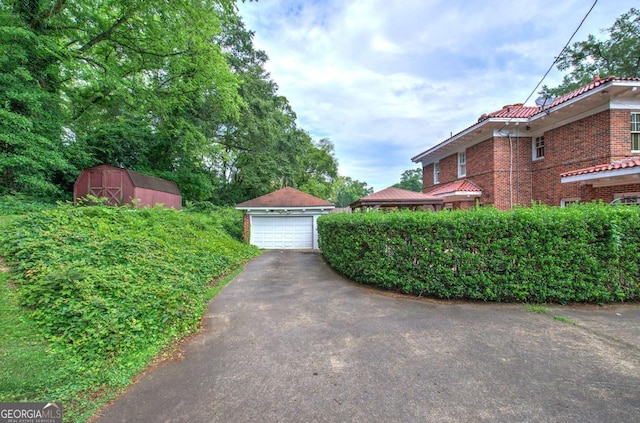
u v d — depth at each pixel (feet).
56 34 35.81
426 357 10.50
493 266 16.83
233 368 10.09
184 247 26.71
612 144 31.50
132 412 7.75
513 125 41.60
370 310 16.06
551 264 16.24
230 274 27.04
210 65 47.24
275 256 40.32
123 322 11.73
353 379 9.18
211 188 66.59
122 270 16.33
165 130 54.49
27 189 35.12
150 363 10.52
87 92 47.06
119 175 43.34
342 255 24.94
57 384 8.78
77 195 42.63
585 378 8.89
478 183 46.14
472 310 15.61
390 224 19.47
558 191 37.99
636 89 30.17
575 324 13.29
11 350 9.78
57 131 37.11
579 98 32.37
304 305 17.37
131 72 45.93
